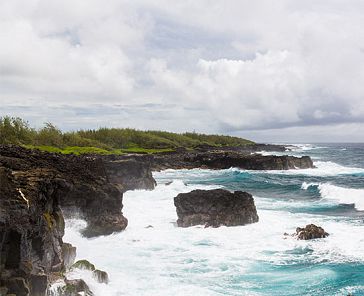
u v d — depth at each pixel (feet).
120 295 56.95
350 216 114.11
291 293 58.85
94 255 76.33
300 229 91.50
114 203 96.22
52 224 59.98
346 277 64.44
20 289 44.39
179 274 66.54
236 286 61.52
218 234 92.94
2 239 44.45
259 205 135.13
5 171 53.52
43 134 262.06
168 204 131.44
